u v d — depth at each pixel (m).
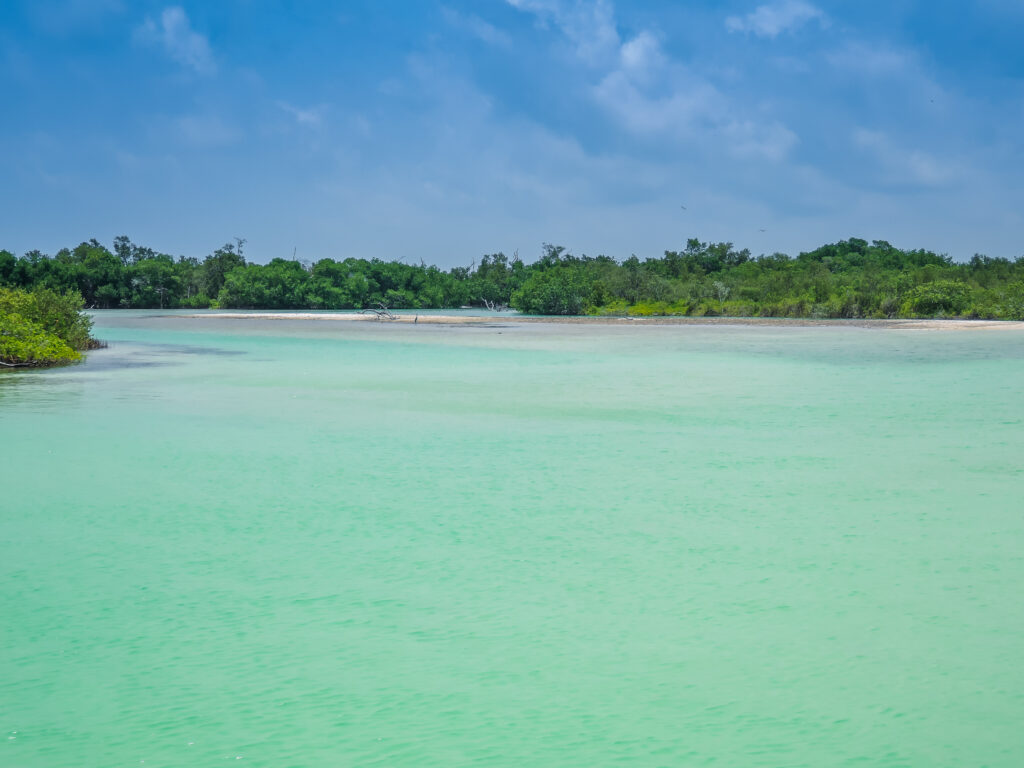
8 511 11.51
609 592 8.48
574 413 20.36
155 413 20.33
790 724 6.06
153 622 7.79
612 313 115.06
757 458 14.89
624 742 5.85
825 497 12.15
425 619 7.84
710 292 123.62
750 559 9.44
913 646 7.23
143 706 6.34
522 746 5.81
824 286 113.75
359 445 16.20
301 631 7.59
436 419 19.42
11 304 37.34
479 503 11.89
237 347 45.56
